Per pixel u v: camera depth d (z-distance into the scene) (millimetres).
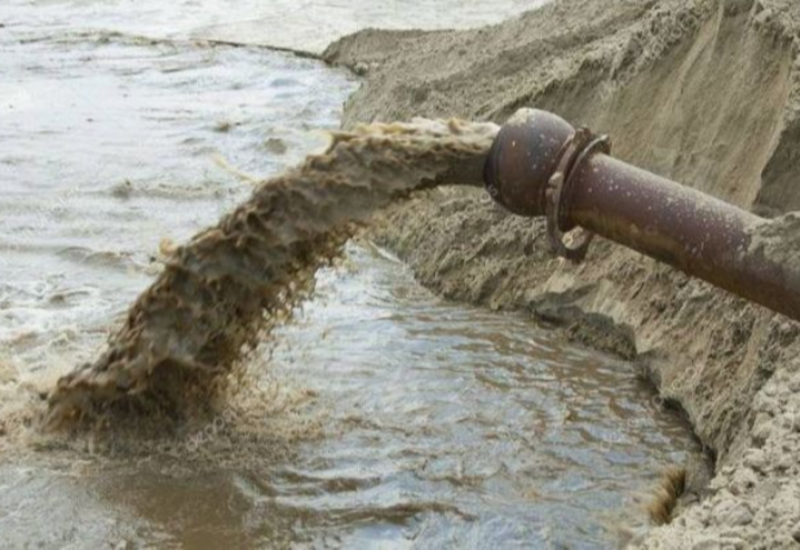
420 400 8555
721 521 5832
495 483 7516
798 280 5875
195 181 13188
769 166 8602
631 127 10711
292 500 7297
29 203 12328
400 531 7020
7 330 9383
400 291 10727
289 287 7754
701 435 7992
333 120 16016
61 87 17578
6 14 23281
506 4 23828
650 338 9039
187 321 7707
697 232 6102
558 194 6352
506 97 12688
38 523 6984
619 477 7629
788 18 9586
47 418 7961
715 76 10078
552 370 9141
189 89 17766
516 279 10398
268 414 8234
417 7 23688
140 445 7809
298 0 24469
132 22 22672
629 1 14156
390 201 7441
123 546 6801
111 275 10602
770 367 7562
